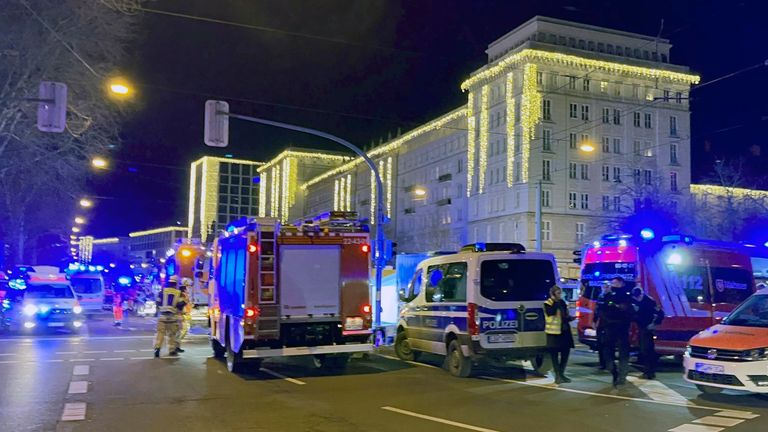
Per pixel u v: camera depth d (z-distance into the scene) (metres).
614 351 11.51
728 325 10.86
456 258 13.16
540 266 12.83
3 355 16.25
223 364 14.56
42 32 23.17
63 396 10.53
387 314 21.44
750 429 8.20
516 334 12.29
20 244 44.72
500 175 64.81
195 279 23.80
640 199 52.53
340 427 8.31
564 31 64.38
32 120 25.27
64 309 23.03
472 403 9.95
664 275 13.99
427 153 78.88
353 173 97.88
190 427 8.33
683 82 68.38
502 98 65.00
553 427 8.33
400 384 11.79
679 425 8.45
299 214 115.94
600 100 64.94
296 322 12.73
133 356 16.11
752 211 47.53
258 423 8.55
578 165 63.50
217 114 17.20
